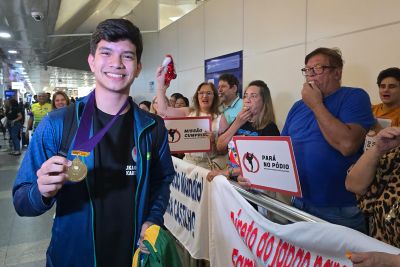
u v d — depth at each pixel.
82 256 1.02
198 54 5.83
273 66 3.85
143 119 1.12
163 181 1.23
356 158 1.60
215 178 1.88
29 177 1.00
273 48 3.84
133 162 1.07
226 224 1.78
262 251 1.48
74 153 0.97
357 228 1.60
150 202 1.17
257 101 2.19
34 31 6.96
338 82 1.71
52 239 1.05
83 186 1.00
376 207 1.21
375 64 2.61
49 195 0.89
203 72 5.68
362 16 2.71
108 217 1.03
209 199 1.97
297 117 1.85
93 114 1.05
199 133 2.58
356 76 2.79
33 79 23.73
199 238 2.10
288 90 3.62
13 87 21.22
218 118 2.82
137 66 1.08
